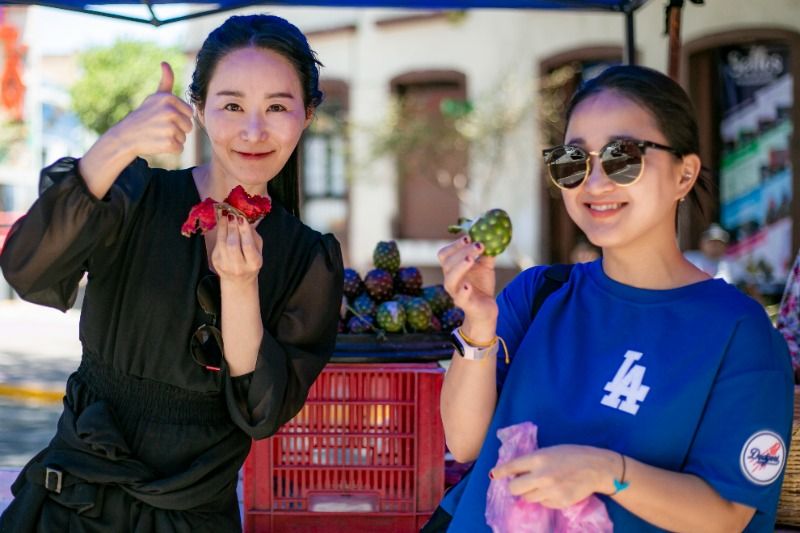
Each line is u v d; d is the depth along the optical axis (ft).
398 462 10.59
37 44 53.26
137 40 65.41
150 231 7.05
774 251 40.65
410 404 10.50
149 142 6.15
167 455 6.99
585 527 5.65
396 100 51.72
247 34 7.07
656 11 44.09
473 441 6.59
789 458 9.71
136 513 6.98
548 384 6.18
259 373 6.74
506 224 6.13
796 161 39.88
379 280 11.74
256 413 6.78
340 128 54.75
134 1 14.74
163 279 6.98
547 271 6.84
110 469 6.85
